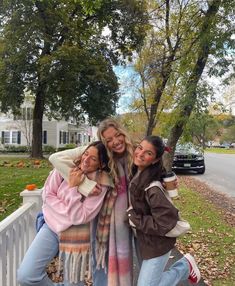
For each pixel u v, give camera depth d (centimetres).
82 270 318
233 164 3022
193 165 2070
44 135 4641
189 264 361
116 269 315
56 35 2609
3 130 4444
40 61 2417
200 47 791
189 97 799
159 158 308
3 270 324
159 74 1145
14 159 2641
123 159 325
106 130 319
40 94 2805
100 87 2866
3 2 2461
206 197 1271
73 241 315
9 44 2500
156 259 311
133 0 1539
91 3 803
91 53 2683
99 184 317
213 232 774
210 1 784
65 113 3064
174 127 848
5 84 2589
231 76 828
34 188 445
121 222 319
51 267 454
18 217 368
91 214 314
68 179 316
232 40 767
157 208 300
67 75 2495
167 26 1045
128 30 2327
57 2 2444
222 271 547
